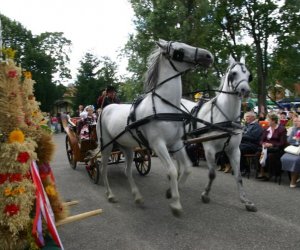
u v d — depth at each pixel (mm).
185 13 20984
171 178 4969
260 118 11734
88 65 47219
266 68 24703
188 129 6660
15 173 3482
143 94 5562
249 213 5461
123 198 6570
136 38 22219
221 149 5898
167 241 4500
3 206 3443
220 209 5703
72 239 4699
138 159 8469
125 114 5863
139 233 4812
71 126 9930
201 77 20094
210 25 22422
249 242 4375
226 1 24188
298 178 7711
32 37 42625
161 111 5027
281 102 25969
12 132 3520
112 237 4715
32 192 3609
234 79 5641
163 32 21203
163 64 5141
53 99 43062
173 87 5066
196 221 5176
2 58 3662
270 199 6246
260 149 8023
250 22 24344
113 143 6461
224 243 4367
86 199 6578
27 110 3828
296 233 4625
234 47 24438
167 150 5043
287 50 24016
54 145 4102
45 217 3664
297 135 7508
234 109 5754
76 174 8992
